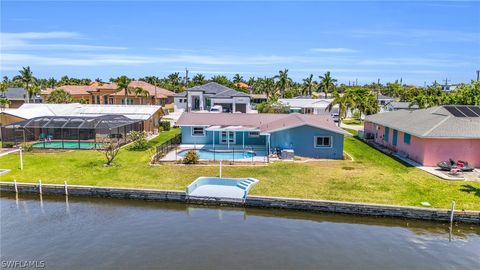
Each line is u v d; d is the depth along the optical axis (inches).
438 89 3609.7
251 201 858.1
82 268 582.6
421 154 1167.0
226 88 3189.0
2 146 1509.6
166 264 594.9
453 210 760.3
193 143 1600.6
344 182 973.2
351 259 618.5
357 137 1878.7
